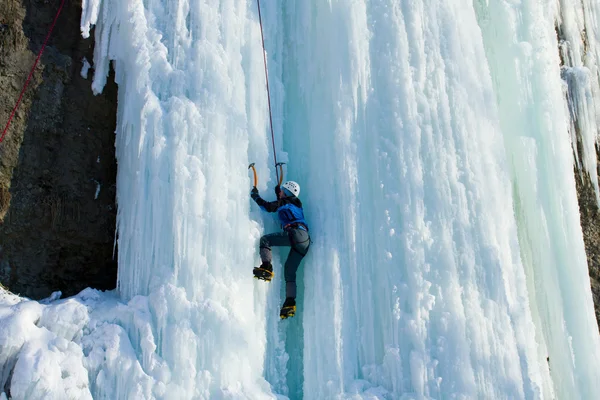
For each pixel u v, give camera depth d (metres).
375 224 6.17
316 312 5.91
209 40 6.22
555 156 7.34
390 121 6.43
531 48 7.57
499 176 6.78
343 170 6.23
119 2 6.29
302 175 6.57
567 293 7.06
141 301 5.44
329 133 6.42
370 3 6.84
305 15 6.90
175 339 5.29
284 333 6.05
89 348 5.18
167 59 6.10
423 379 5.64
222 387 5.30
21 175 5.84
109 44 6.34
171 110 5.88
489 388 5.83
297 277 6.24
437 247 6.14
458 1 7.25
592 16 8.92
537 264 7.14
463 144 6.61
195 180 5.71
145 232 5.66
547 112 7.39
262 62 6.57
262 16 6.79
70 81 6.25
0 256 5.63
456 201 6.37
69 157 6.13
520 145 7.31
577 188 7.92
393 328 5.83
